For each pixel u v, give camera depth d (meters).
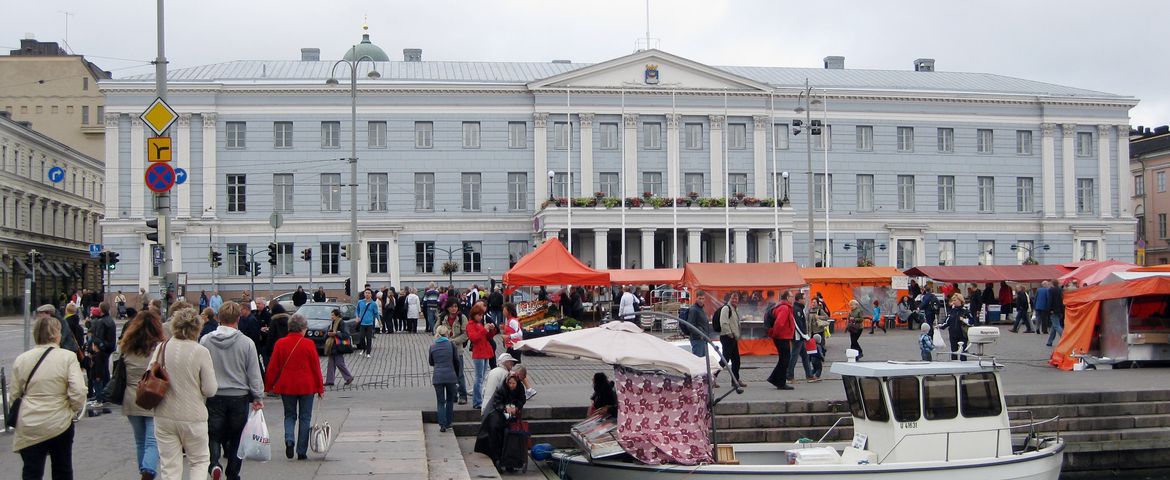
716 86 67.56
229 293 64.06
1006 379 26.78
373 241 65.25
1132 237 73.50
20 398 11.35
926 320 44.00
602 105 66.69
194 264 63.81
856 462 18.78
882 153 70.00
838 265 69.06
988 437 19.27
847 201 69.50
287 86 64.62
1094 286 29.92
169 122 22.48
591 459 18.62
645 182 67.06
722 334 25.50
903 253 70.62
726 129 64.19
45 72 92.56
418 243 65.81
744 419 21.95
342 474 14.42
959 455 19.11
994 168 71.69
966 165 71.31
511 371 19.08
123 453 15.80
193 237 63.81
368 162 65.50
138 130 63.66
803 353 26.45
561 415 21.73
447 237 65.94
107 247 63.34
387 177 65.69
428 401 23.05
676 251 60.97
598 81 66.62
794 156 68.81
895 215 70.00
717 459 18.59
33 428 11.25
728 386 25.89
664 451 18.20
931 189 70.69
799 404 22.47
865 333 45.06
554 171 66.56
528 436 18.95
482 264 66.12
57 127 92.75
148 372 11.34
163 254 23.22
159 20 23.89
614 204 62.22
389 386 26.30
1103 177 73.00
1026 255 71.88
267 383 15.57
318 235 65.12
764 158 68.06
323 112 65.19
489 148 66.31
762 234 65.25
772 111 64.50
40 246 78.56
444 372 19.47
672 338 32.91
